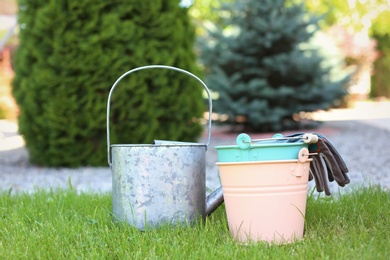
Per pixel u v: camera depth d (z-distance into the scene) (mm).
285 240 1664
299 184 1680
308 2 8945
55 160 3439
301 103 5109
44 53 3297
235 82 5109
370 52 8352
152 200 1783
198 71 3578
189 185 1806
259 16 5008
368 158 3543
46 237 1714
